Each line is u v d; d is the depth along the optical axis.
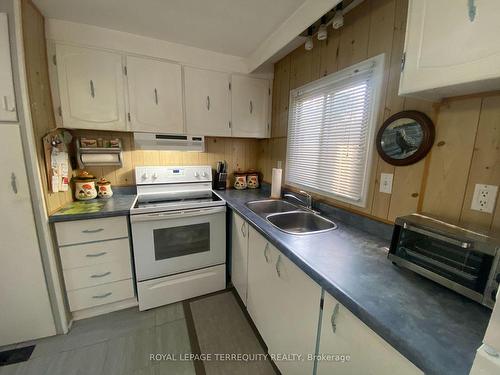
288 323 1.17
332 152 1.63
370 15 1.27
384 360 0.67
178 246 1.87
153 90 1.88
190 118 2.05
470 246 0.70
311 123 1.83
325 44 1.62
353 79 1.42
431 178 1.04
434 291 0.79
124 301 1.84
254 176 2.62
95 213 1.58
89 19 1.56
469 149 0.90
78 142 1.86
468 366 0.52
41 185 1.40
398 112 1.16
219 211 1.96
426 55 0.78
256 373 1.36
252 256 1.58
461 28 0.68
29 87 1.31
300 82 1.92
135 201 1.90
